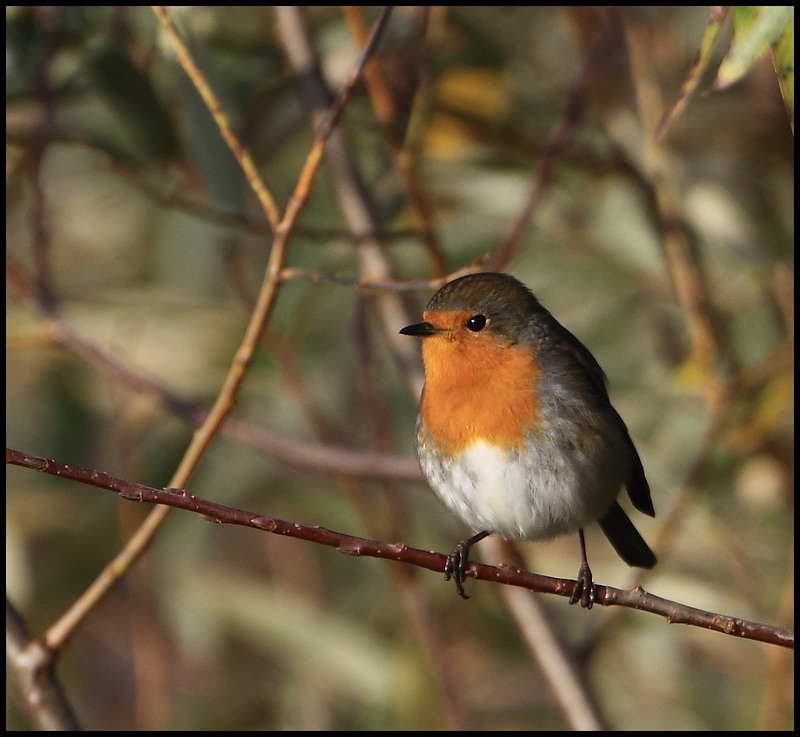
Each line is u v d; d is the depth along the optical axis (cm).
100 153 1048
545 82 1228
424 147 1177
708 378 1048
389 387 1261
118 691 1306
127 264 1326
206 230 1147
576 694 955
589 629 1115
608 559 1184
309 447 1002
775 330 1191
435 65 1172
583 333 1239
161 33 966
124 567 784
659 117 1085
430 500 1248
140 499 573
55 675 795
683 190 1167
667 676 1155
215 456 1208
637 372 1227
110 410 1218
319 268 1134
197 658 1266
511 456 786
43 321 1010
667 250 1112
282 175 1218
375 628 1240
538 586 657
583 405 796
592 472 793
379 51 1150
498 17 1240
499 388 789
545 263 1230
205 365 1209
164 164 1070
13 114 1080
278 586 1255
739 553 1116
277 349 1135
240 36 1163
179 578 1176
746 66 618
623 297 1241
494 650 1216
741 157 1228
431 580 1200
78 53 1042
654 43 1173
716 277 1202
